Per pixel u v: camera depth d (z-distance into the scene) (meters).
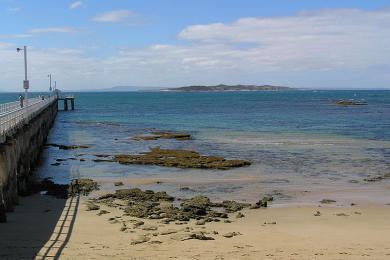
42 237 16.75
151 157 38.06
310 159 37.88
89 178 30.62
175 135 54.09
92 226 18.58
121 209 21.83
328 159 37.84
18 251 14.91
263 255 15.15
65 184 28.47
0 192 18.80
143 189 27.23
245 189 27.25
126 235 17.31
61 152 43.22
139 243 16.20
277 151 42.22
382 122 72.12
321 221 20.23
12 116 26.56
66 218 19.81
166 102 166.50
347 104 129.62
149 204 22.72
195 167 34.34
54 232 17.53
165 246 15.92
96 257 14.53
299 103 144.25
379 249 16.11
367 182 29.19
